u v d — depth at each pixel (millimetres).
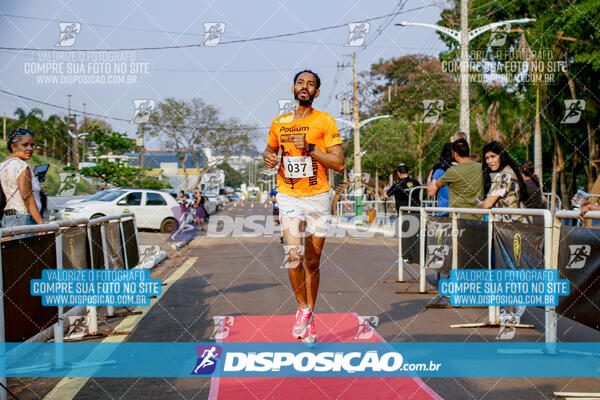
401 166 10180
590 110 25469
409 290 7688
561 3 24922
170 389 3736
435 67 37875
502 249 5328
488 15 26516
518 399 3479
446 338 5020
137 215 19516
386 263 11086
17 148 5332
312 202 4793
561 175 28781
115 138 26969
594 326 4008
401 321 5723
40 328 4145
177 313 6277
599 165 25953
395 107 38656
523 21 17094
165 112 34625
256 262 11367
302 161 4699
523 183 5832
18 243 3865
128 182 27250
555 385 3752
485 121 28375
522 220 5848
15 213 5254
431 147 34531
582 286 4141
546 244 4555
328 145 4766
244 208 53312
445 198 8086
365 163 33656
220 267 10641
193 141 35906
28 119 29797
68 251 4840
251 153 37781
